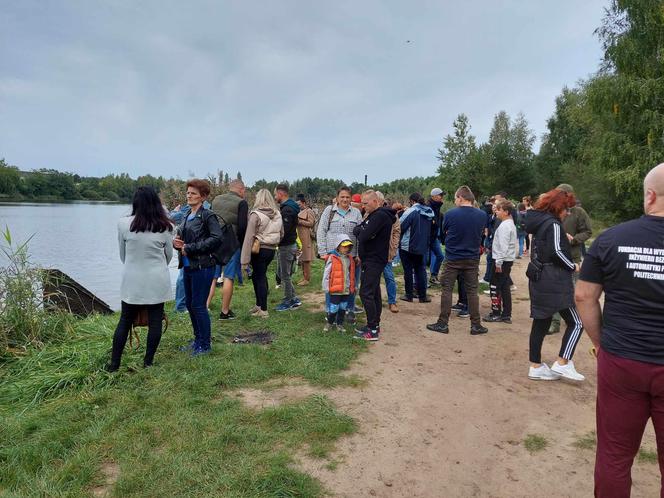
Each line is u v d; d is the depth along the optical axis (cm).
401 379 457
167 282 456
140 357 473
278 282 923
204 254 480
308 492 276
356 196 849
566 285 446
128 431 333
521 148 4928
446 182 4116
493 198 1176
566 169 3959
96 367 450
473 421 378
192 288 485
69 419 354
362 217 667
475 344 575
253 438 331
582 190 3269
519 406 406
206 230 488
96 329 596
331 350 517
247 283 973
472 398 420
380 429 359
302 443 332
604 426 228
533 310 459
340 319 600
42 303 608
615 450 224
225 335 569
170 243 460
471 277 612
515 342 586
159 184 1360
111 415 355
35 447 314
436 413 389
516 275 1120
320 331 593
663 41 2055
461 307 731
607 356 223
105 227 2678
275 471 288
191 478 282
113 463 302
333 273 585
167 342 530
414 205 780
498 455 330
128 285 438
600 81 2208
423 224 774
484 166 4272
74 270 1328
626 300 215
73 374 432
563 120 5181
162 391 400
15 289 571
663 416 210
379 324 611
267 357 488
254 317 652
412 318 699
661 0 2047
